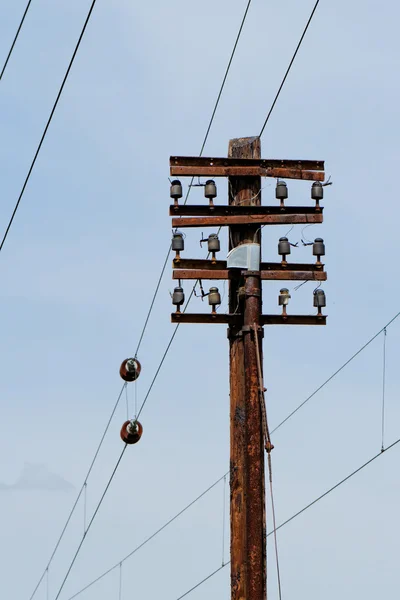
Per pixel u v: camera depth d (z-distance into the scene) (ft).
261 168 122.93
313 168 123.85
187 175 122.21
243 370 120.88
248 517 118.21
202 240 123.13
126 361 156.35
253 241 122.83
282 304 122.83
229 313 123.85
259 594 116.88
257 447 119.03
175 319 121.90
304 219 123.13
